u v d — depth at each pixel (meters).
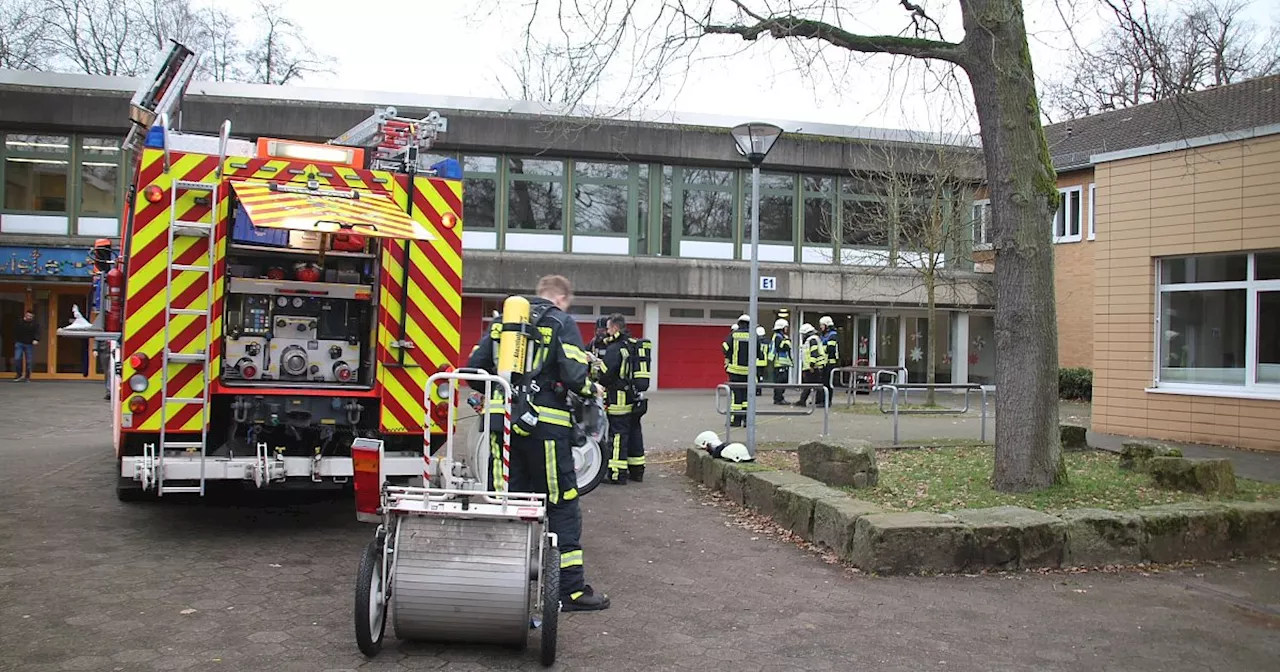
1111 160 13.79
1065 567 6.50
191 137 6.61
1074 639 5.08
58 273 21.34
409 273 7.01
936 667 4.64
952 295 23.80
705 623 5.26
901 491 8.03
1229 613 5.57
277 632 4.87
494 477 5.06
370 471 4.71
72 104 21.16
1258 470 10.11
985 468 9.29
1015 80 8.14
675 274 22.77
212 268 6.40
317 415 6.86
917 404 17.67
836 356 19.59
